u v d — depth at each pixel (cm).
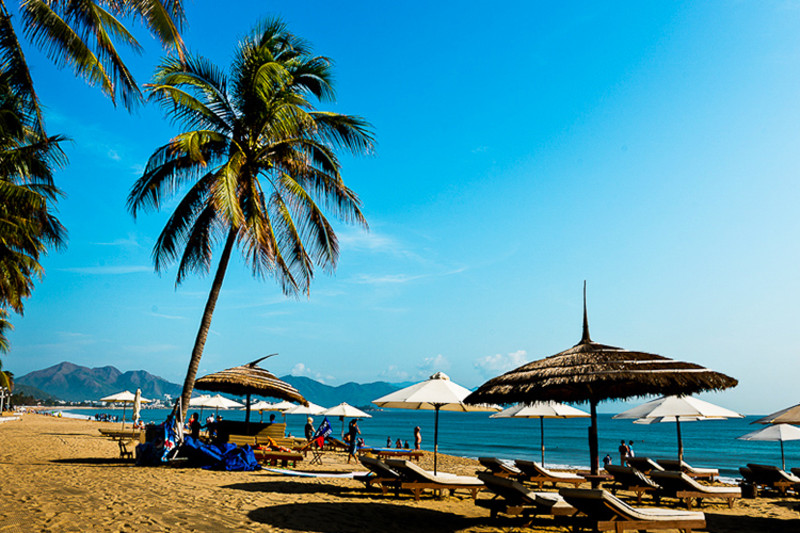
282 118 1396
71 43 1037
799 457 5141
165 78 1404
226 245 1494
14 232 1579
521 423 16300
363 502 917
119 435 2556
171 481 1037
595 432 736
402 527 745
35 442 2191
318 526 710
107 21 1085
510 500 801
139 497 830
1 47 1031
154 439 1320
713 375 682
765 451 6019
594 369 681
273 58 1546
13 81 1067
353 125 1549
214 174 1459
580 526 704
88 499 786
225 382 1500
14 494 793
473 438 8038
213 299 1455
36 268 2025
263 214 1557
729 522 932
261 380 1511
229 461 1290
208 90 1498
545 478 1272
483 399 760
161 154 1441
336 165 1579
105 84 1085
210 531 634
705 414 1381
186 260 1487
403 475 991
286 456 1392
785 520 959
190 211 1460
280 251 1596
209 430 1969
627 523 643
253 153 1495
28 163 1382
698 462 4519
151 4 1016
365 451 1909
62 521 628
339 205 1623
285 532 664
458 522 795
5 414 6412
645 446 6681
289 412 2347
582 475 1302
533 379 706
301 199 1547
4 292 1867
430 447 5788
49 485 908
